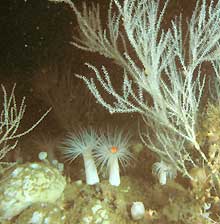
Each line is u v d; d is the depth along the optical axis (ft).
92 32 1.88
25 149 2.37
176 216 1.56
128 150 2.10
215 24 1.54
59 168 2.07
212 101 1.86
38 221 1.58
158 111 1.60
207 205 1.59
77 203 1.75
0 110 2.89
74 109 2.71
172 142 1.80
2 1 3.75
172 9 2.79
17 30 3.70
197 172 1.59
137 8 1.66
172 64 1.67
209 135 1.62
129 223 1.65
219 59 1.71
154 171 1.91
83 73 3.13
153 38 1.48
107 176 2.00
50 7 3.59
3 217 1.64
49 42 3.50
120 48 2.72
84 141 1.98
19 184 1.67
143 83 1.56
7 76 3.36
